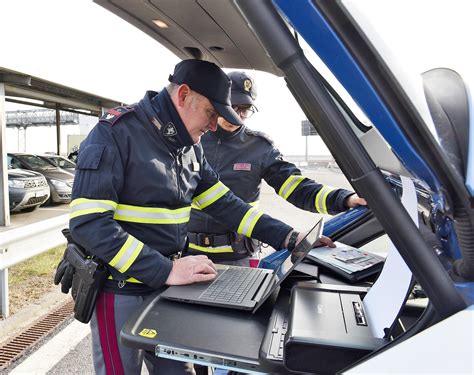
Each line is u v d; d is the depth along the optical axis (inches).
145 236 56.3
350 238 72.6
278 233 62.9
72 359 115.0
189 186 61.9
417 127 24.6
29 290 171.8
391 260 39.6
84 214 50.3
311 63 27.4
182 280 49.5
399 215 27.2
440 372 25.4
